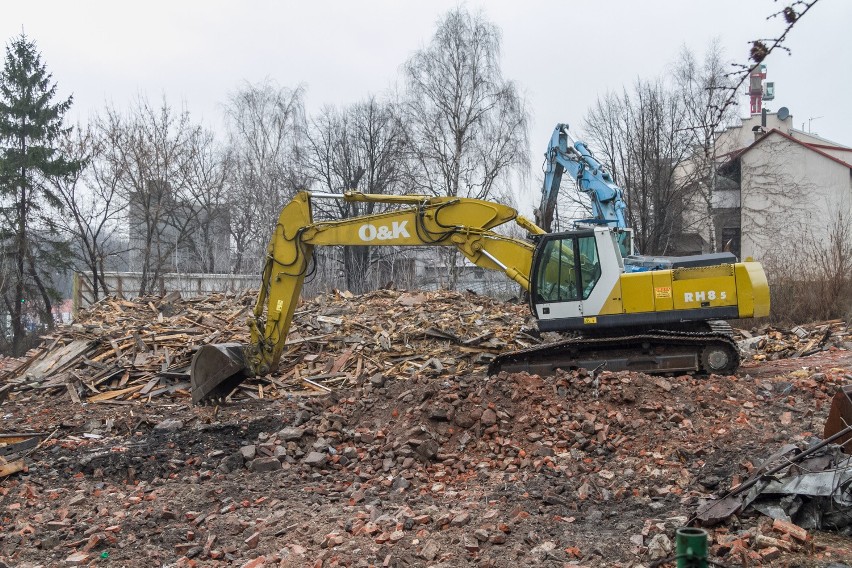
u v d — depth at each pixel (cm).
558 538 641
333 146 4175
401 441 955
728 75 495
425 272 4147
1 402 1357
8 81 3512
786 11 416
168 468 966
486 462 905
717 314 1194
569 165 1505
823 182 3528
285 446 984
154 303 1939
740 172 3569
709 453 831
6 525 762
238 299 1967
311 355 1502
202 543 686
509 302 2089
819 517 606
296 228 1272
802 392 1045
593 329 1248
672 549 585
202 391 1275
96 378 1413
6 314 3775
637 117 3241
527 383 1023
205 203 3988
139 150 3394
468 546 624
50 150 3441
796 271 2283
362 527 681
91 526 741
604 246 1229
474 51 3475
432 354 1505
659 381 1001
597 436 916
